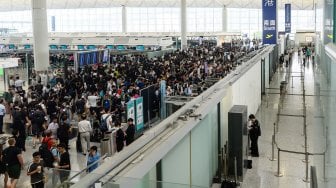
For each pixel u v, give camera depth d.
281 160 11.34
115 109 13.98
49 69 25.33
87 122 11.80
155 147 5.56
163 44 33.72
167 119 7.01
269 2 22.02
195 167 7.78
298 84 27.33
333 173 5.02
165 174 6.12
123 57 30.95
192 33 46.97
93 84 17.94
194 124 7.18
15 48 38.44
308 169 10.51
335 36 4.99
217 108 9.98
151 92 14.45
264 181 9.80
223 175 9.55
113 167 4.79
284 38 45.53
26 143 12.86
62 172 5.92
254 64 16.78
